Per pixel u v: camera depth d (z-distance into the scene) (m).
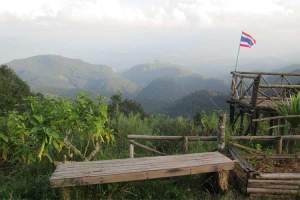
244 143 6.76
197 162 4.48
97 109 5.81
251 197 4.40
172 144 6.80
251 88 9.61
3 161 5.72
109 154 6.16
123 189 4.48
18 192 4.50
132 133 7.56
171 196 4.57
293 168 5.11
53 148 5.86
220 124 5.54
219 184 4.46
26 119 5.36
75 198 4.29
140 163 4.50
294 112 6.34
